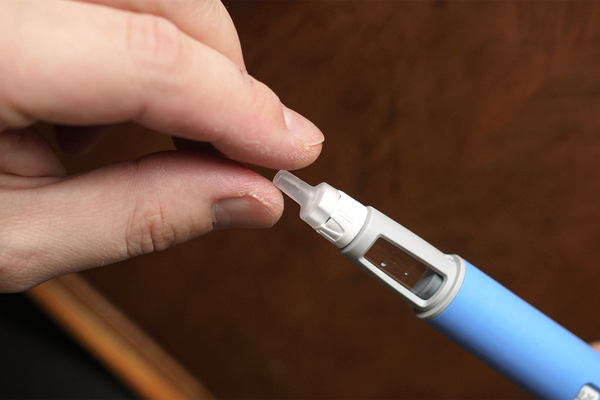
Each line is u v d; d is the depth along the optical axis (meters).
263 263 0.32
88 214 0.23
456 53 0.31
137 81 0.22
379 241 0.24
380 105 0.31
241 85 0.22
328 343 0.32
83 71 0.21
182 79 0.22
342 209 0.24
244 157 0.23
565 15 0.30
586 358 0.24
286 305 0.32
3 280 0.23
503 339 0.24
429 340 0.32
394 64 0.31
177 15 0.23
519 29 0.30
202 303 0.32
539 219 0.31
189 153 0.24
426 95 0.31
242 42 0.31
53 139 0.31
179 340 0.32
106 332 0.32
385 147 0.31
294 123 0.24
